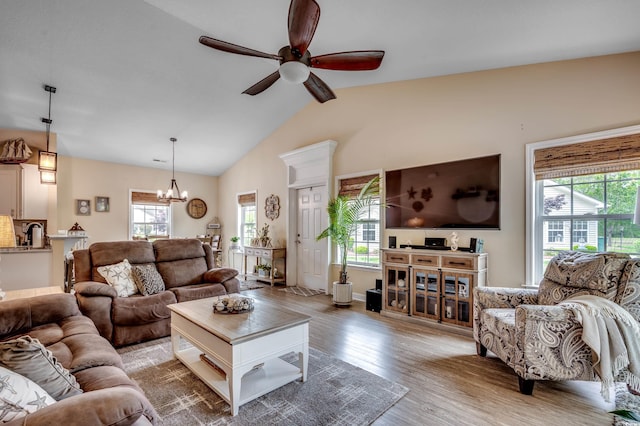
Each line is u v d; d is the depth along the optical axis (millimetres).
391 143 4473
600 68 2902
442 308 3482
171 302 3270
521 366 2160
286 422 1847
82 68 3883
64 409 935
